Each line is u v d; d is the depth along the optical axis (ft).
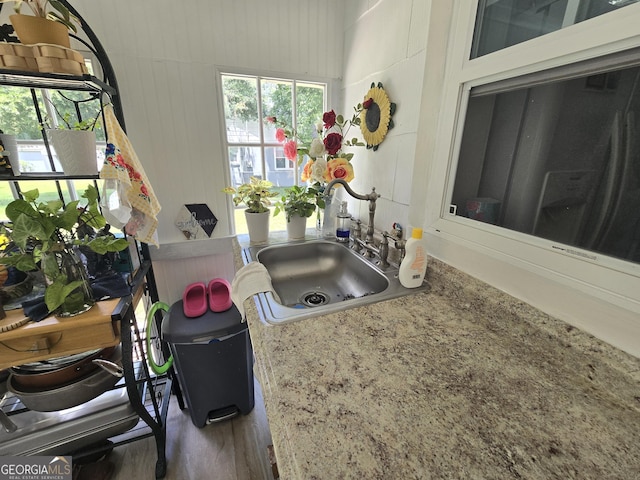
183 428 4.33
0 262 2.71
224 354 4.01
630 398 1.60
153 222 3.65
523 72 2.07
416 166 3.19
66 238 2.98
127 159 3.30
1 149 2.91
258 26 4.24
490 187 2.47
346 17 4.58
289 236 4.63
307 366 1.80
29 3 2.63
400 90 3.44
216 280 4.88
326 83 4.89
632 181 1.60
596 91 1.70
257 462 3.84
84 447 3.42
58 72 2.73
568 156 1.89
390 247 3.67
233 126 4.63
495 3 2.22
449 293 2.76
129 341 3.18
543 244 2.06
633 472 1.24
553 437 1.39
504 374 1.79
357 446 1.31
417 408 1.52
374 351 1.96
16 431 3.13
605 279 1.72
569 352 1.87
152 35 3.82
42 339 2.76
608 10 1.60
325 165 4.07
